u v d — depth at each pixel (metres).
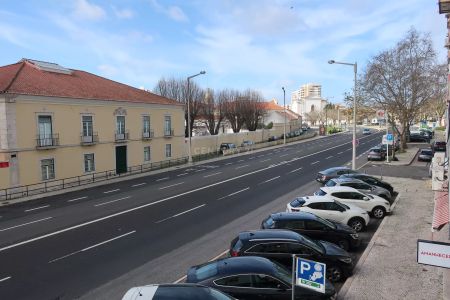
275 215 14.01
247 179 31.66
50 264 13.22
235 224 17.88
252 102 78.81
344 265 11.27
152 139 43.56
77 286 11.35
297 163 41.94
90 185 31.39
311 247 10.98
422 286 10.84
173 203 23.00
